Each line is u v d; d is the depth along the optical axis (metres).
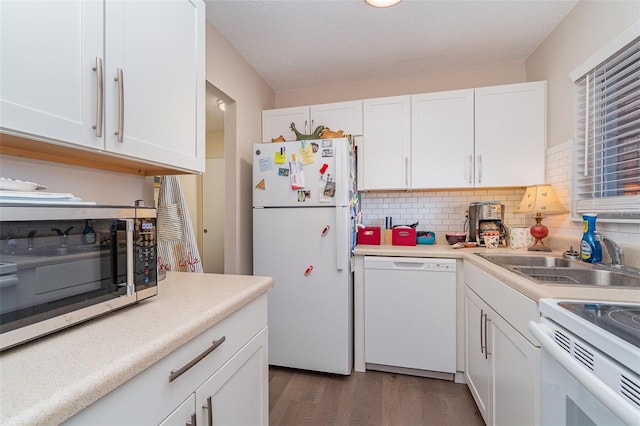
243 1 1.70
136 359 0.56
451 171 2.24
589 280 1.35
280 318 2.10
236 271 2.21
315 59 2.36
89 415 0.49
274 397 1.80
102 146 0.80
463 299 1.93
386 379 2.00
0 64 0.59
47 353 0.58
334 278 2.01
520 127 2.11
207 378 0.79
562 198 1.88
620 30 1.40
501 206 2.29
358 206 2.55
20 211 0.58
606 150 1.51
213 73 1.92
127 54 0.87
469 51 2.26
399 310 2.02
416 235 2.44
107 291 0.76
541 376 0.93
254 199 2.15
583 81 1.70
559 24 1.91
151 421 0.61
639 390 0.54
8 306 0.56
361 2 1.72
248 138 2.40
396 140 2.34
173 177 1.48
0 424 0.38
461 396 1.80
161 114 1.00
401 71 2.56
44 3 0.66
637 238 1.33
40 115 0.66
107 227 0.77
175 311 0.81
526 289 1.04
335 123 2.47
